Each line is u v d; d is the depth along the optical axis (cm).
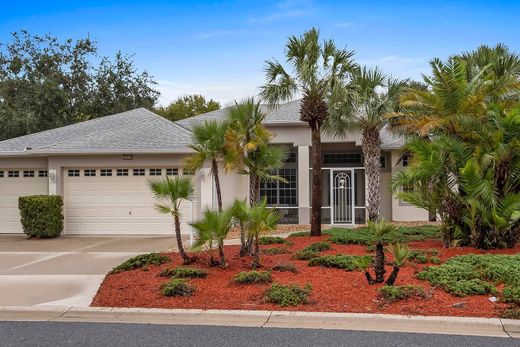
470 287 738
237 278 826
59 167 1667
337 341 585
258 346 570
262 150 1060
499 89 1234
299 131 1978
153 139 1714
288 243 1278
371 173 1759
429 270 846
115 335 622
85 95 3562
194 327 652
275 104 1541
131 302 748
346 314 666
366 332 620
